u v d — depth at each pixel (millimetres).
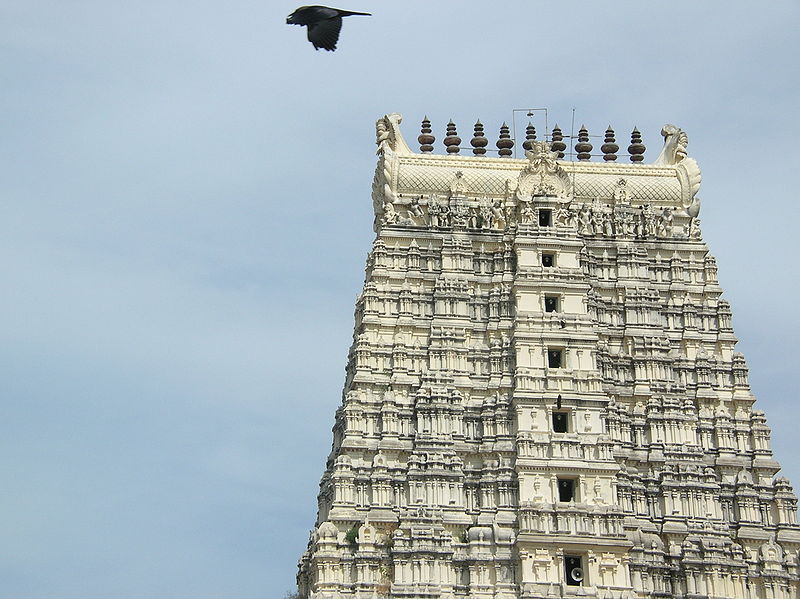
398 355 90188
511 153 102125
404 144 99312
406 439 87938
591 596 83250
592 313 93562
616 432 89938
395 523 85125
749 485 89438
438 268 93562
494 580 83875
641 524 87750
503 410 88562
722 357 93812
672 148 100875
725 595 86000
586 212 96688
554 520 84875
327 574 83625
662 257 96500
